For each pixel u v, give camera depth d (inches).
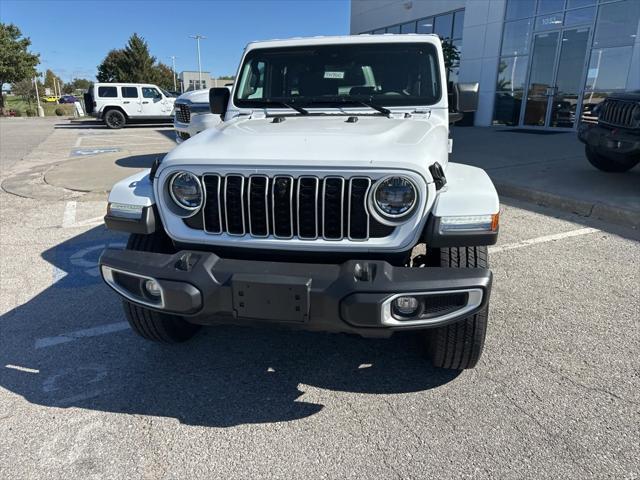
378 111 136.0
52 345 125.6
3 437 93.3
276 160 88.7
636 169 312.8
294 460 87.0
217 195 92.4
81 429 95.5
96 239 210.7
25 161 456.4
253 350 123.4
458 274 84.1
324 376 112.0
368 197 87.5
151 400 104.2
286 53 146.7
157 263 91.5
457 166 114.5
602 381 106.5
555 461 84.7
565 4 513.3
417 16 751.7
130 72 1905.8
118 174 364.5
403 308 85.1
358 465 85.4
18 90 2288.4
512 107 598.5
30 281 166.1
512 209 241.4
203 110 341.1
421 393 104.7
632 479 80.4
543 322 131.5
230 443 91.5
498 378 108.5
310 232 91.4
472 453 87.2
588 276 160.4
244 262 89.6
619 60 470.0
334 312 83.8
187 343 126.6
